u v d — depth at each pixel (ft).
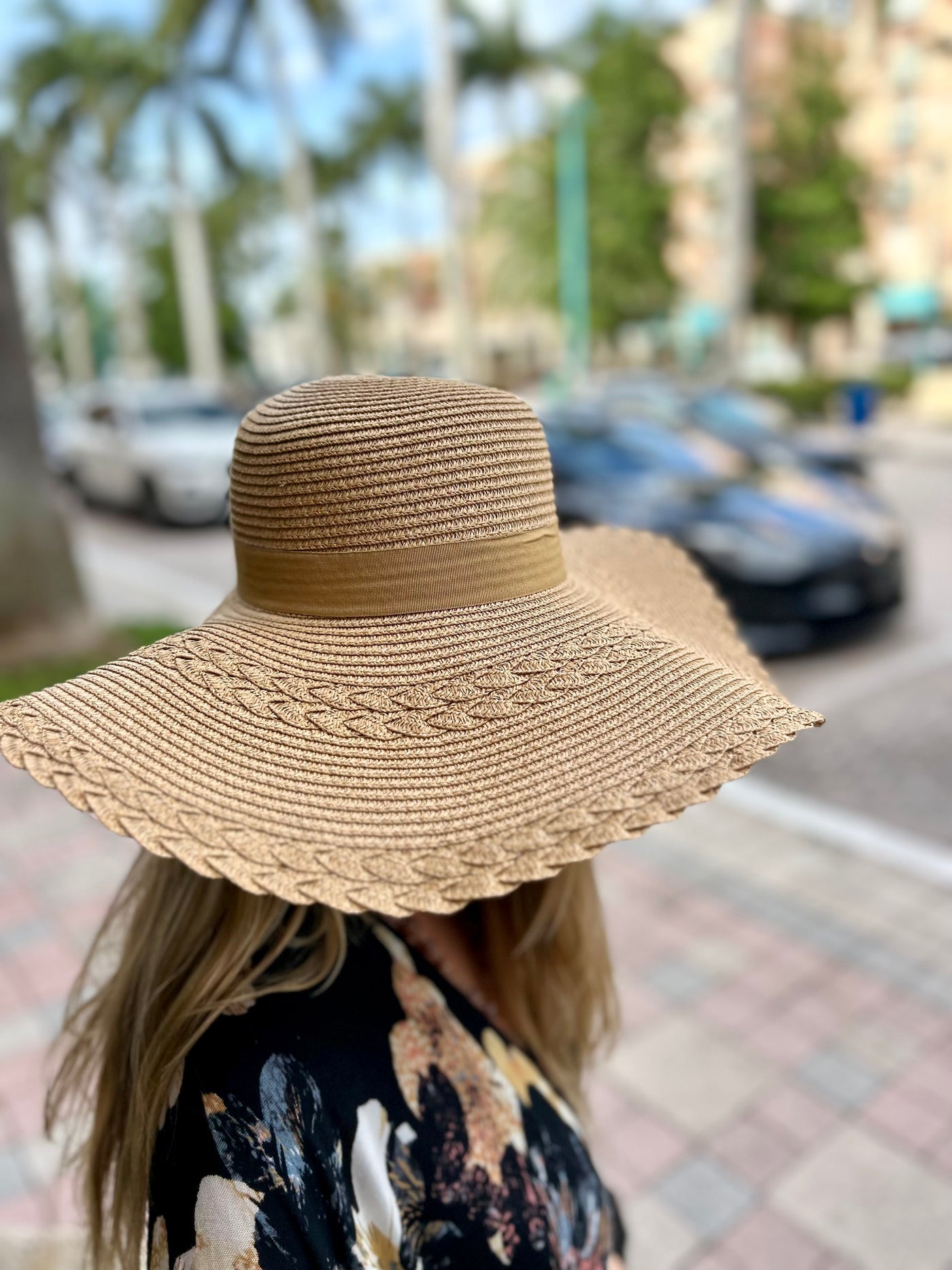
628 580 4.04
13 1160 7.86
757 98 69.97
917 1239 7.13
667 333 95.86
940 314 90.99
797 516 19.43
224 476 35.50
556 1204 2.93
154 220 104.88
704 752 2.62
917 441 52.70
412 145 81.66
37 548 19.94
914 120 84.64
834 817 13.46
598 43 73.87
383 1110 2.59
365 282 119.14
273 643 2.72
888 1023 9.35
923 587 24.21
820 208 70.18
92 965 3.34
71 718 2.56
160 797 2.47
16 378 19.39
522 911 3.76
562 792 2.58
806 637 19.15
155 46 69.67
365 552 2.65
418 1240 2.61
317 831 2.50
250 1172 2.34
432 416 2.65
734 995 9.84
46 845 13.23
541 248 81.20
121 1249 2.85
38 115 78.13
